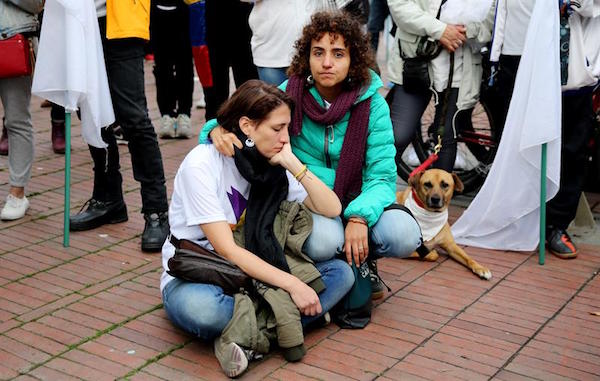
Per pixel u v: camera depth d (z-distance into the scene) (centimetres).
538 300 397
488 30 457
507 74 461
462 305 390
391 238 360
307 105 362
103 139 466
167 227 455
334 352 342
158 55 647
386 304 390
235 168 345
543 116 420
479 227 467
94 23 423
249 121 330
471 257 452
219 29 556
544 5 413
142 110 443
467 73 467
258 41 480
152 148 448
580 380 323
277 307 327
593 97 496
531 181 444
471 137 532
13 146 485
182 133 672
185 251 334
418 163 571
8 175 573
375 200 358
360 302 362
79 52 418
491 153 527
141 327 362
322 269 354
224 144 333
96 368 327
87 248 452
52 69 429
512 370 330
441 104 476
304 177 342
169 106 666
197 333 332
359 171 367
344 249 357
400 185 566
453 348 347
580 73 430
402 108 484
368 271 365
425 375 325
